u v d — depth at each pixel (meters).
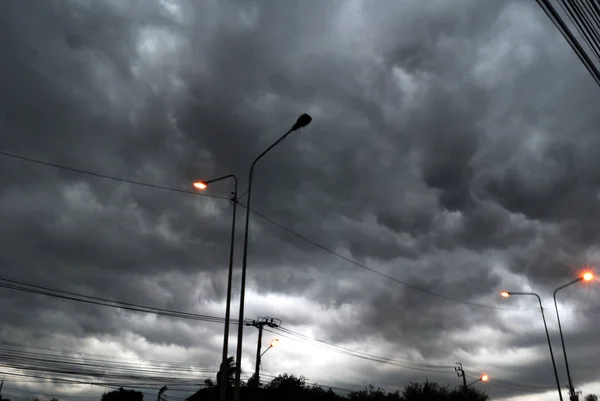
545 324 38.91
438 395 67.94
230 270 18.03
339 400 58.50
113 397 76.56
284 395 49.97
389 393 68.31
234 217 19.14
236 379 15.29
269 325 36.81
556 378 37.31
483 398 69.38
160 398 55.19
